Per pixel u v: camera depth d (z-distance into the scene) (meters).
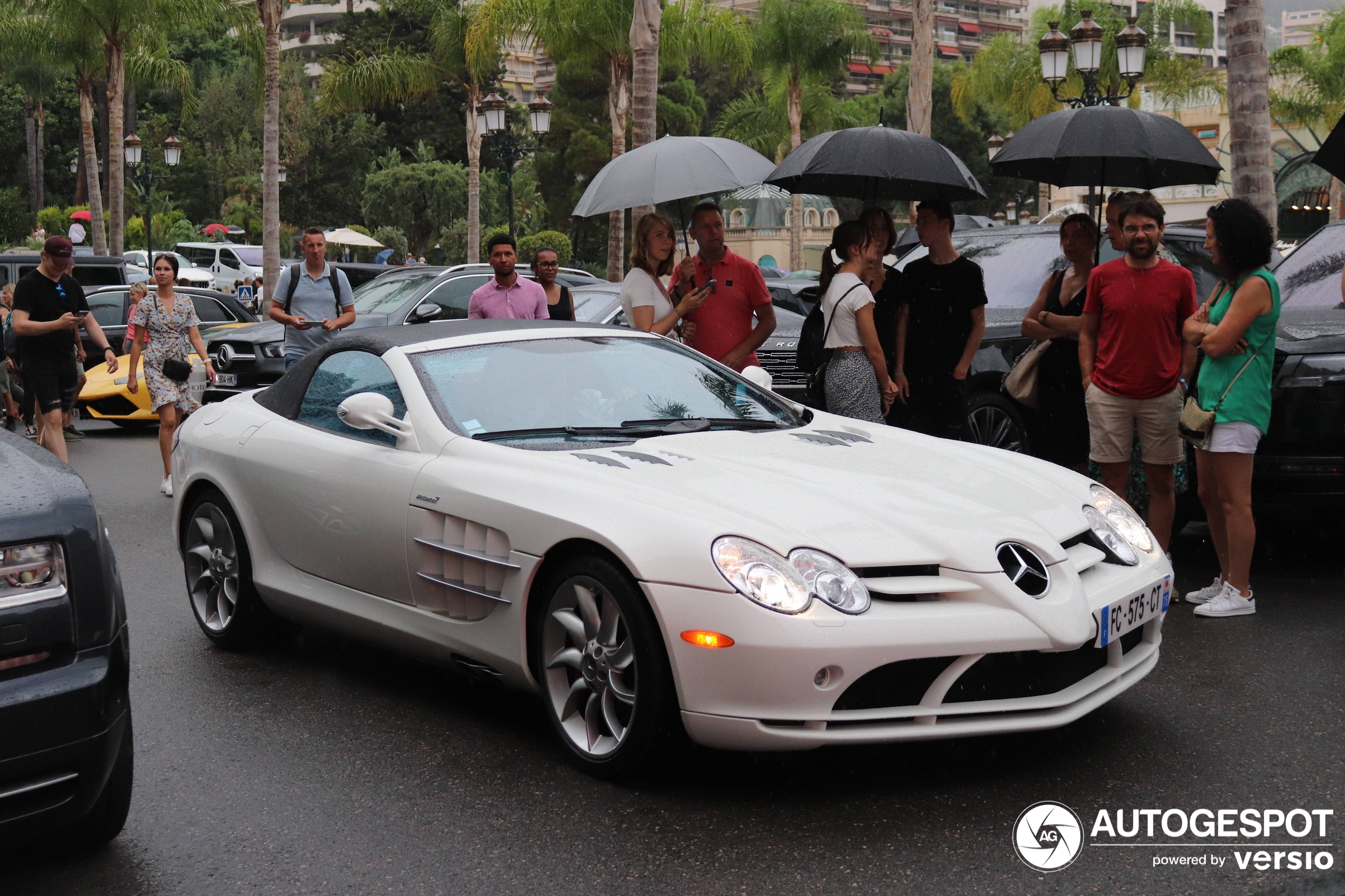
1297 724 4.30
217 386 12.19
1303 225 40.03
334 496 4.73
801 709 3.46
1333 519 7.08
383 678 5.01
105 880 3.29
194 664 5.23
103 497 9.62
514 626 4.07
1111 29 33.19
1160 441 6.04
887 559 3.62
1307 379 6.09
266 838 3.53
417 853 3.40
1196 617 5.75
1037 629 3.63
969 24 127.19
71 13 31.81
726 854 3.36
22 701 2.86
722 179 7.14
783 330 11.34
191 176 60.69
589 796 3.76
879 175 6.93
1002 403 8.06
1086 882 3.18
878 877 3.22
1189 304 5.98
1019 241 9.02
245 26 31.69
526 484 4.08
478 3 33.66
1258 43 9.61
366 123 62.38
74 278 10.05
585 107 57.69
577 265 59.31
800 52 39.50
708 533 3.60
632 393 4.82
